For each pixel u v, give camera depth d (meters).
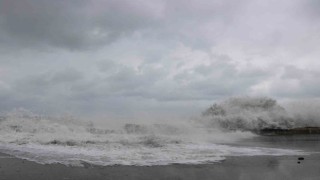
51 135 17.45
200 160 11.91
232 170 10.30
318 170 10.41
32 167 10.10
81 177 8.98
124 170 9.93
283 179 9.23
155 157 12.16
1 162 10.81
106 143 15.44
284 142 20.25
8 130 18.88
